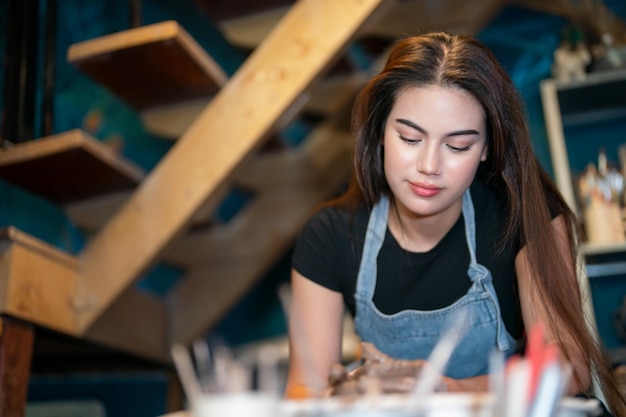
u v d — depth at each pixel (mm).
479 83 1158
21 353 1979
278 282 2939
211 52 3021
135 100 2369
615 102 2613
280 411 716
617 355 2211
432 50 1190
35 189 2281
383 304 1404
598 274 2533
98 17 2883
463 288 1368
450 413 720
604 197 2359
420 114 1146
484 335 1354
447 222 1354
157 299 2734
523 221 1242
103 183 2262
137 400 2893
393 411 723
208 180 2107
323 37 2053
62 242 2660
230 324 2930
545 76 2781
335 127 2814
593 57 2527
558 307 1188
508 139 1232
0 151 2047
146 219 2160
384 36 2637
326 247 1448
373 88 1260
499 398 680
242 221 2812
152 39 1969
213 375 742
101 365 2762
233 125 2098
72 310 2166
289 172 2812
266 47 2098
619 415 1204
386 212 1412
